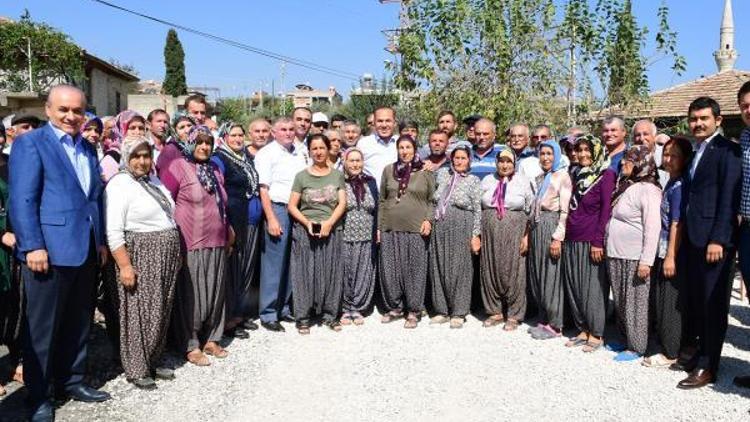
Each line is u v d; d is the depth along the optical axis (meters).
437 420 4.16
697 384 4.66
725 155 4.49
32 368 4.05
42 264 3.92
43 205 4.01
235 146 5.83
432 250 6.20
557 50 9.58
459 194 6.06
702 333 4.80
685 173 4.87
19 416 4.16
